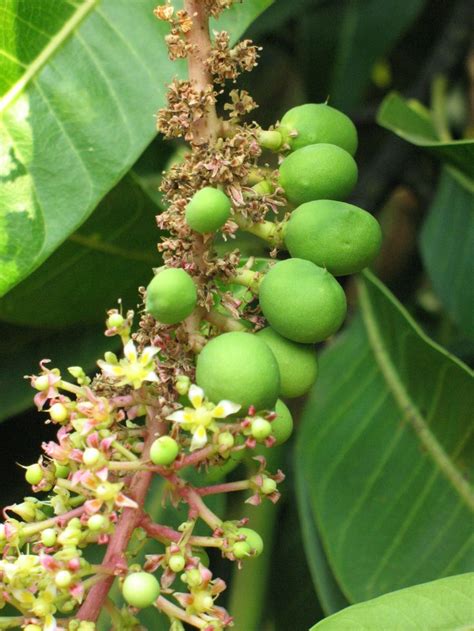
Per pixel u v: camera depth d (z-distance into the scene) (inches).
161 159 16.9
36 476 11.7
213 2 12.0
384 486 14.9
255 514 16.2
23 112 13.6
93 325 15.6
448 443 14.7
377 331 15.6
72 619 11.3
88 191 13.5
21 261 13.3
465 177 16.2
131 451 11.8
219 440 11.4
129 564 11.7
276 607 16.6
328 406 15.6
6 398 15.4
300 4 18.6
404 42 21.0
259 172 12.3
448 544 14.5
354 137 12.7
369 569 14.6
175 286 11.3
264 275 12.0
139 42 13.9
